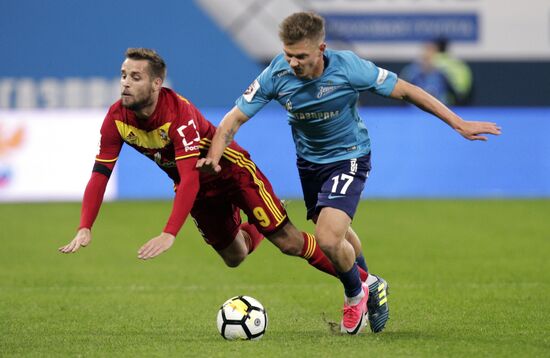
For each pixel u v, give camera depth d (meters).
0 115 63.88
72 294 33.53
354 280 24.84
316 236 24.66
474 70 74.62
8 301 31.91
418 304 30.45
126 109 24.45
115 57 71.19
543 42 74.75
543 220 55.03
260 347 22.83
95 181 24.59
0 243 47.28
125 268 40.16
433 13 74.12
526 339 23.88
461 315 28.14
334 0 73.50
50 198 64.38
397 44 74.06
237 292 33.88
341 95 24.88
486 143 67.94
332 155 25.81
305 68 23.89
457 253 43.38
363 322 25.08
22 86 70.44
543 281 35.53
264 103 25.34
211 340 24.14
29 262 41.72
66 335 25.30
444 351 22.22
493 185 67.94
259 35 72.44
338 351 22.23
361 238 48.44
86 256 43.47
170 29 71.75
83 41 70.88
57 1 70.56
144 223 54.38
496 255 42.69
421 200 64.94
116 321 27.83
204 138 26.12
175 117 24.17
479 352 22.09
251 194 27.14
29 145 64.31
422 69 72.75
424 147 67.50
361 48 74.06
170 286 35.44
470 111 68.19
